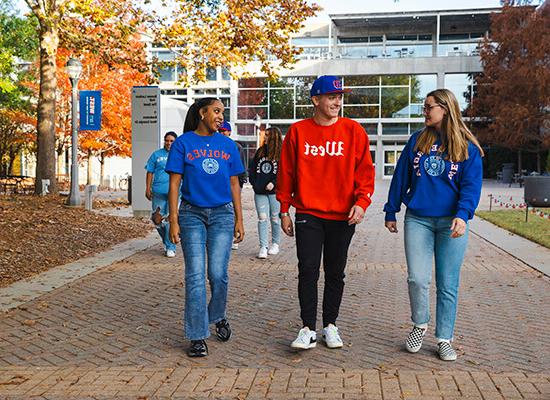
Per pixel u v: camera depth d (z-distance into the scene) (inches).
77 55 756.6
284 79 1812.3
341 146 179.9
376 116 1784.0
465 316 227.6
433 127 177.0
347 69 1765.5
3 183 906.1
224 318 196.4
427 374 163.0
